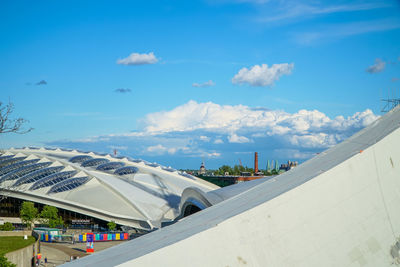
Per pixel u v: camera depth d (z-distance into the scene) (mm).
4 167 119875
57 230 89938
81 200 101875
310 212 20297
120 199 103188
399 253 20281
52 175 111188
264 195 22328
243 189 53312
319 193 20734
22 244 49594
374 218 20734
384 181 21688
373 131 25344
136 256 18328
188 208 60906
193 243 18578
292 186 21438
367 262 19750
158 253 18062
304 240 19672
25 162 124188
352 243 20000
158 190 111125
